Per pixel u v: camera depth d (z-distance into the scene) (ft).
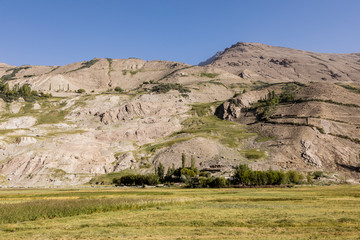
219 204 218.79
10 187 486.38
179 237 119.14
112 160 629.51
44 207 198.08
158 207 207.51
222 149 616.80
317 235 116.26
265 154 569.23
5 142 612.70
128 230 135.33
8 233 137.08
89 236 125.70
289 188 367.86
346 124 650.84
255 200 241.55
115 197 271.28
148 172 562.25
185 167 530.68
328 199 234.79
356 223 138.21
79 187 468.75
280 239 111.45
